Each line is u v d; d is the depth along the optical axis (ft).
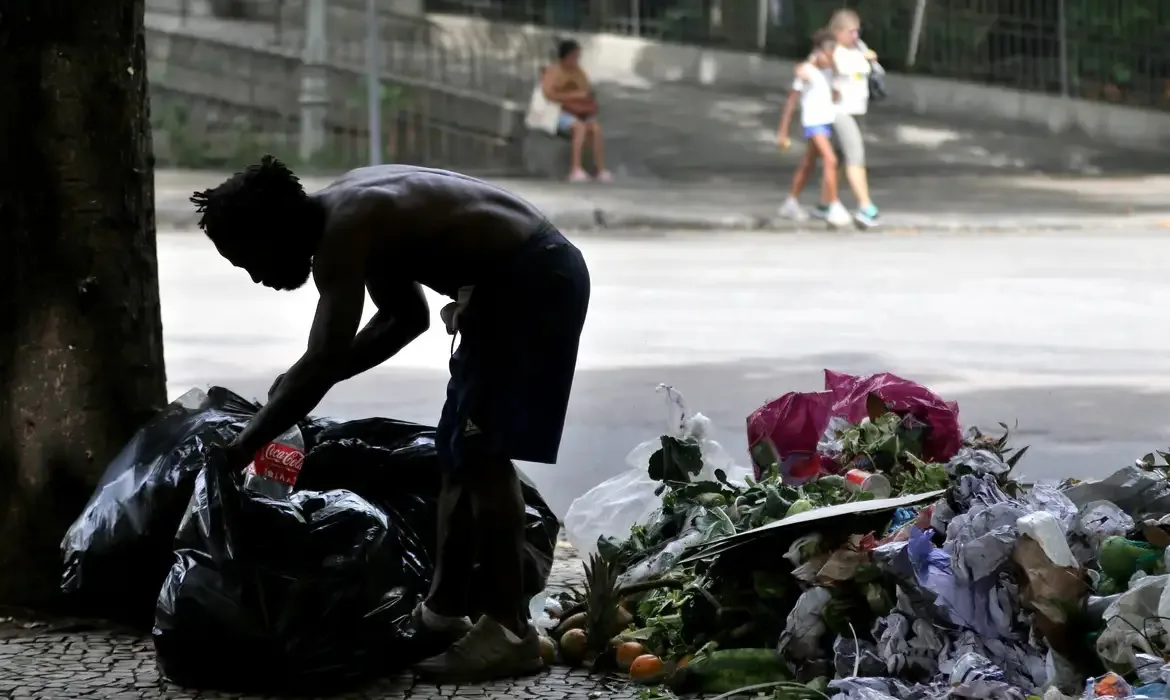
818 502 15.98
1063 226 66.08
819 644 14.34
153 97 83.76
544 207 67.26
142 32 17.61
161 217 62.69
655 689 14.43
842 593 14.28
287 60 84.79
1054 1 99.04
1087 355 35.14
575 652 15.39
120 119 17.30
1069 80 97.45
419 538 16.17
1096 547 14.07
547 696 14.39
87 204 17.08
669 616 15.56
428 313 15.66
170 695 14.30
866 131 90.07
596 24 96.58
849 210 69.97
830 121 64.95
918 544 13.82
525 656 14.93
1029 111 92.63
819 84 64.75
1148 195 75.20
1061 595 13.10
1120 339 37.42
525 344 14.39
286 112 84.48
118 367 17.33
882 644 13.76
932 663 13.56
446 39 90.07
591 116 78.18
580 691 14.55
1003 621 13.44
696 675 14.40
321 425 17.13
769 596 15.01
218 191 14.12
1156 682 12.00
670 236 63.16
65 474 17.01
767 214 67.21
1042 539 13.24
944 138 89.45
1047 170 85.81
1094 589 13.51
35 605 16.74
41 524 16.90
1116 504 15.38
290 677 14.25
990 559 13.44
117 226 17.31
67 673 14.88
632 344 36.94
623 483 18.66
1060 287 47.14
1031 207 70.74
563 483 24.48
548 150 81.66
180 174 75.00
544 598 17.47
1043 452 25.98
